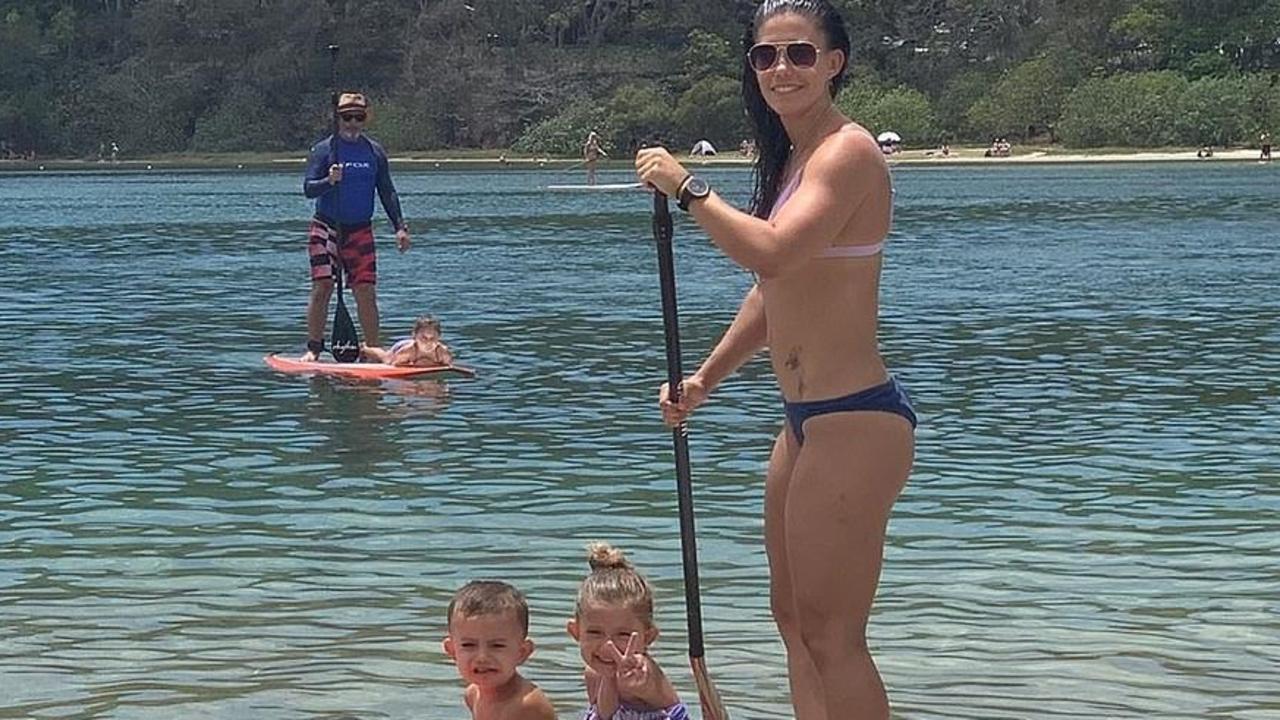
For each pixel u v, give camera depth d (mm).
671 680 7266
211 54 120750
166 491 10750
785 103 5594
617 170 94438
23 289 24453
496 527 9750
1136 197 52281
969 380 14961
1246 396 14000
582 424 12906
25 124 118312
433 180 79125
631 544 9352
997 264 27906
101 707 6977
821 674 5680
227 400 14125
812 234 5348
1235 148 97875
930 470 11164
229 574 8852
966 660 7477
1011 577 8703
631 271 27328
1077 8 109688
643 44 118938
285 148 118250
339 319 16109
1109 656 7520
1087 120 100500
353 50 119000
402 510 10172
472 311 21125
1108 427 12656
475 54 117438
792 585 5727
